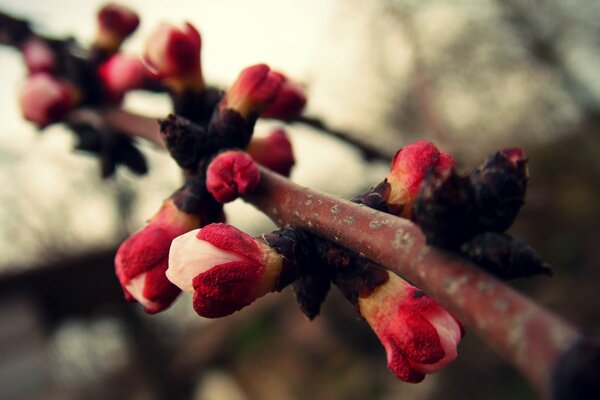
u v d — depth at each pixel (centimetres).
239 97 13
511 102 74
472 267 9
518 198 10
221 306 11
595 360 8
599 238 62
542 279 62
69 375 73
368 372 77
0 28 18
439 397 65
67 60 18
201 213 13
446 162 12
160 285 12
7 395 54
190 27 14
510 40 72
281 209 12
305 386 80
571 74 73
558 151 69
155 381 72
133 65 17
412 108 53
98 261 64
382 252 10
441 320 11
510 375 62
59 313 66
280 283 11
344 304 81
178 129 13
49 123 17
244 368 86
